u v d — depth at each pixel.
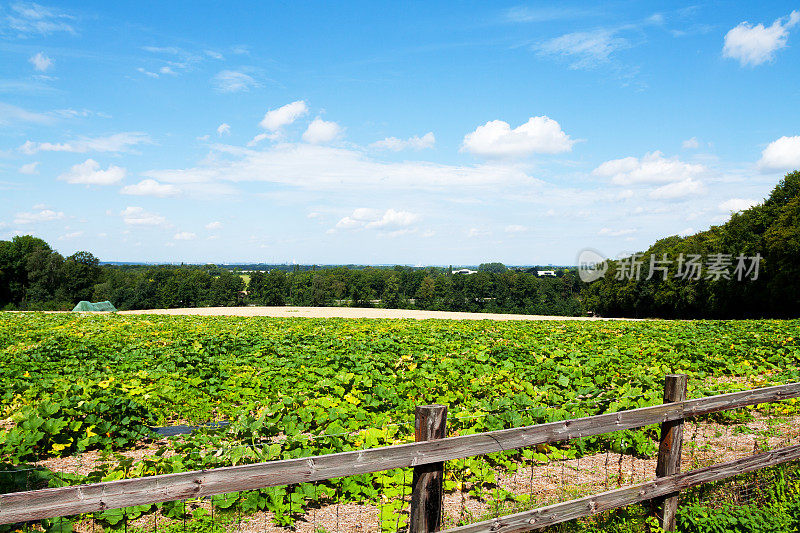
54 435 7.59
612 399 9.06
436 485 3.79
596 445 7.75
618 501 4.62
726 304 57.47
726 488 5.75
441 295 117.00
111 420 8.32
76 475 6.05
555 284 112.88
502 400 8.84
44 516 2.79
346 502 5.92
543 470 6.93
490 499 5.99
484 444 3.93
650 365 14.57
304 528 5.33
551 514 4.24
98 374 12.00
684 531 5.07
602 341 20.88
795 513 5.36
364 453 3.52
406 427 7.47
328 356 16.11
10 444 6.99
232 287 111.38
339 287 116.44
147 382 12.24
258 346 18.42
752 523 5.09
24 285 92.06
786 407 9.54
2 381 11.56
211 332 25.72
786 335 21.70
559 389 11.08
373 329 28.53
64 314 44.31
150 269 114.50
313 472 3.38
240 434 7.44
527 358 15.62
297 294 115.88
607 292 86.75
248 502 5.43
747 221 56.47
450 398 10.12
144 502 3.02
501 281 112.69
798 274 45.34
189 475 3.12
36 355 15.38
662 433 5.09
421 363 14.40
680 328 28.20
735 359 15.56
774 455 5.67
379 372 12.43
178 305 106.25
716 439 8.17
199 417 9.45
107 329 27.58
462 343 19.86
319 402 9.20
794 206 46.38
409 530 3.84
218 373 13.12
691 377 12.65
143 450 7.93
